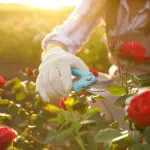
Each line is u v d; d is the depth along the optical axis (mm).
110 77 2285
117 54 1599
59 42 2230
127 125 2049
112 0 2164
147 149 1350
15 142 2000
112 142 1346
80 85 1778
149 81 1735
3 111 2891
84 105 1735
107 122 2197
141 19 2057
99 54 4996
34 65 5578
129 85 1726
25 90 2363
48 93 1854
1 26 5797
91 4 2256
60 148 1995
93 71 2158
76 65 1888
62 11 6082
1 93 2574
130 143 1366
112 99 2164
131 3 2084
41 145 2158
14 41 5609
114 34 2174
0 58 5488
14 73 5207
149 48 2047
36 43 5570
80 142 1535
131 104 1346
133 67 2076
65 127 1594
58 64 1860
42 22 5898
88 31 2342
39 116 2232
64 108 1720
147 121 1329
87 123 1619
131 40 2104
